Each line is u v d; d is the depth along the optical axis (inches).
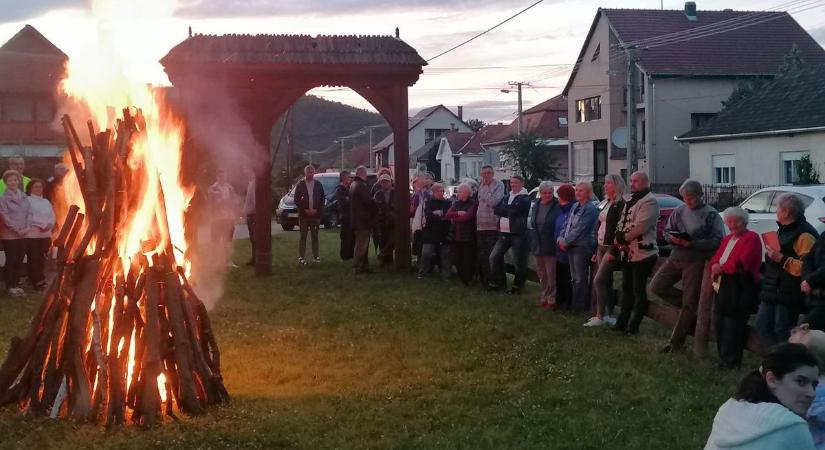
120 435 236.2
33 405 252.8
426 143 3644.2
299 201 674.2
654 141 1782.7
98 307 258.4
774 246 301.0
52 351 254.2
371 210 607.8
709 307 332.2
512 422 257.1
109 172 264.4
